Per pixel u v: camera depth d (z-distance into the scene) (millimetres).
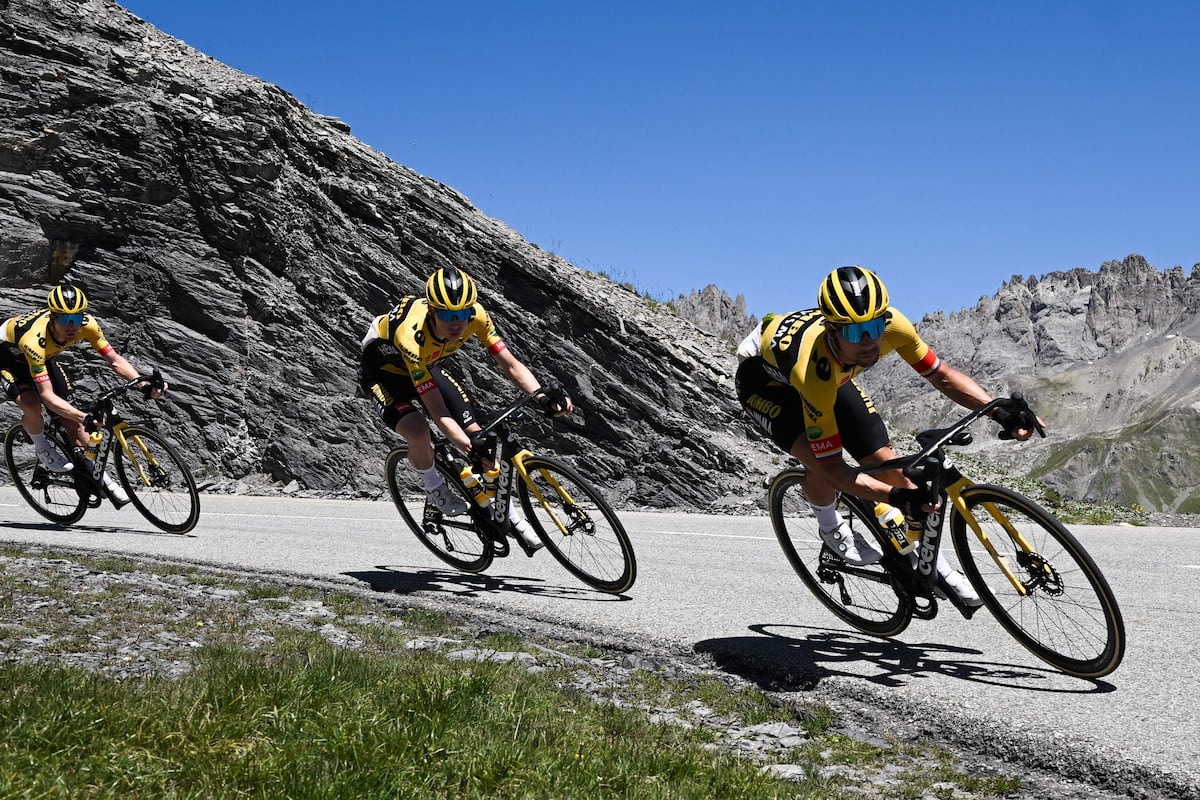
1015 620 4266
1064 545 3898
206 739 2715
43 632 4355
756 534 9344
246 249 15594
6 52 14758
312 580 6148
